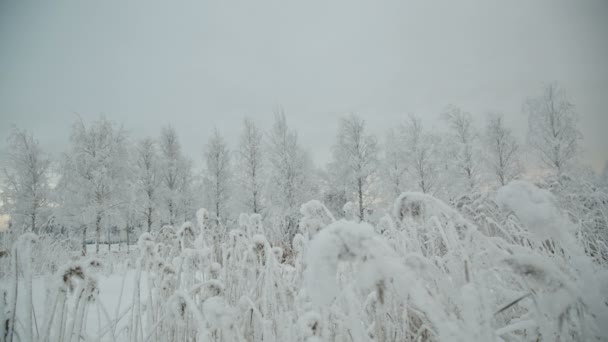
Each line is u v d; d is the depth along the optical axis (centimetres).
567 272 119
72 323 147
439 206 116
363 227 87
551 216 96
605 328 87
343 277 146
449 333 78
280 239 548
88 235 1373
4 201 1302
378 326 126
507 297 139
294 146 1633
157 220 1645
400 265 83
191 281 206
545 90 1550
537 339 113
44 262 509
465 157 1669
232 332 121
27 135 1404
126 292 442
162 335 176
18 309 281
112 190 1427
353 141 1716
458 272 127
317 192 1755
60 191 1392
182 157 1892
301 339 121
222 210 1638
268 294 157
